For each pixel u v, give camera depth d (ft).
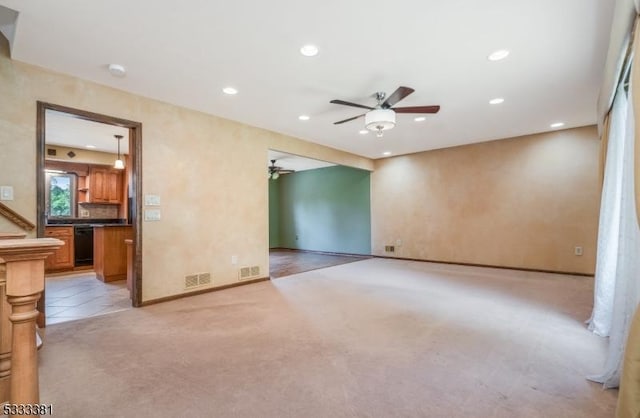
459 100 12.59
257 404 5.72
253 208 15.74
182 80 10.58
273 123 15.43
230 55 8.99
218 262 14.17
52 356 7.60
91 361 7.36
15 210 9.11
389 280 16.25
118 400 5.83
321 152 20.27
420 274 17.85
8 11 7.16
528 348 8.05
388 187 24.62
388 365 7.15
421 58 9.23
